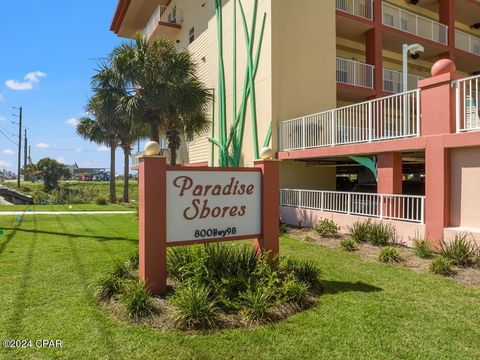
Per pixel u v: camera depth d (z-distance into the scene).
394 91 17.27
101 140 25.48
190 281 4.82
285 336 3.83
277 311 4.37
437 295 5.13
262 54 13.81
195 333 3.87
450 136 7.57
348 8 16.25
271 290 4.67
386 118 9.67
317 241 9.14
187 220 5.18
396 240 8.61
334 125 11.05
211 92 17.62
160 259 4.89
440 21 19.42
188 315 4.01
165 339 3.73
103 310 4.45
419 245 7.50
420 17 18.12
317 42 14.36
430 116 8.12
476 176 7.34
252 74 14.42
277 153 13.20
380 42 16.47
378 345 3.66
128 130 18.88
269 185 5.74
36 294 5.00
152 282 4.82
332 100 14.59
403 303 4.81
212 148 17.83
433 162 7.93
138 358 3.39
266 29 13.58
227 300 4.49
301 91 13.88
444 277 6.00
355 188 13.77
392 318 4.32
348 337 3.82
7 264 6.55
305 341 3.73
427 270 6.41
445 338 3.83
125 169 26.16
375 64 16.28
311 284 5.35
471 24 23.06
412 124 9.13
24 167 57.06
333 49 14.77
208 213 5.34
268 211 5.72
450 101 7.71
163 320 4.11
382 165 9.58
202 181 5.29
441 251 7.11
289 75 13.65
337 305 4.71
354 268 6.56
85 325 4.03
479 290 5.36
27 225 11.87
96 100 15.23
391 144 9.04
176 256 5.73
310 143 11.96
